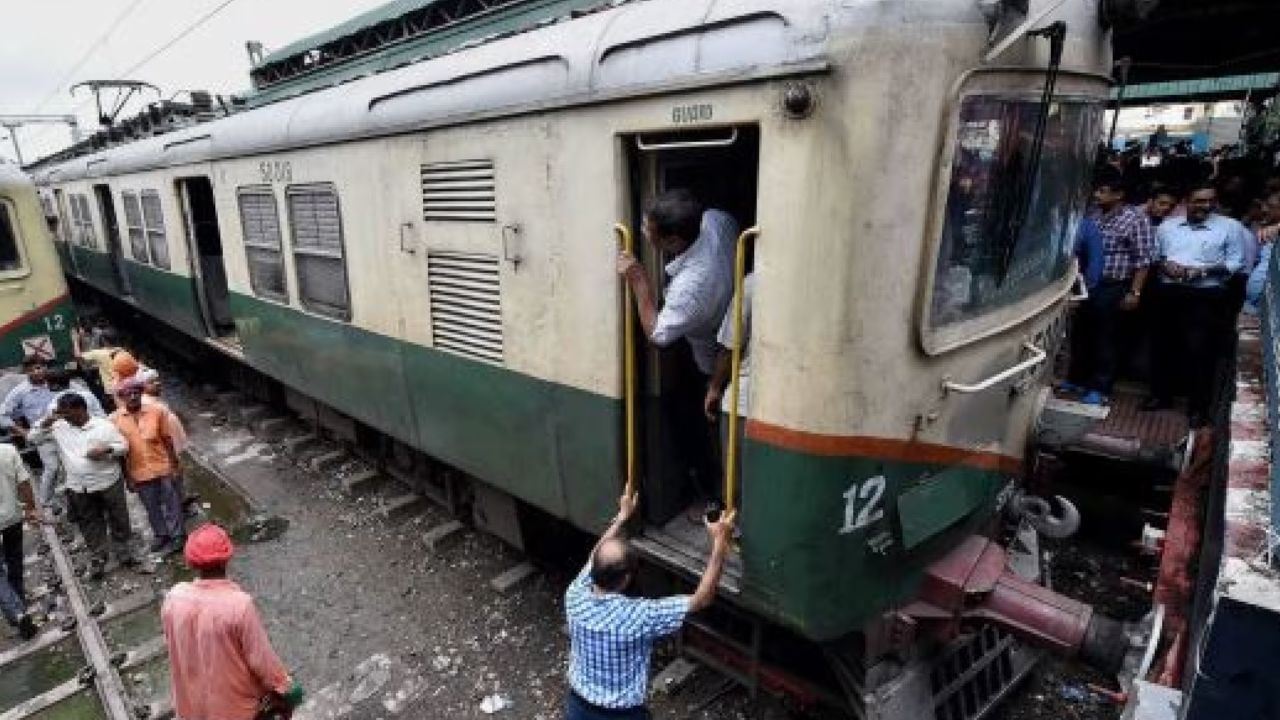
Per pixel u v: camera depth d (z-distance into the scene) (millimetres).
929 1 2246
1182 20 7715
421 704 3807
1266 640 1506
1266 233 5840
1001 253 2826
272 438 7559
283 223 5719
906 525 2738
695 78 2592
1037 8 2607
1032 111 2768
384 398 5047
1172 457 4508
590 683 2660
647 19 2875
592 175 3113
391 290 4625
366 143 4508
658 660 3947
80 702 3955
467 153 3754
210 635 2736
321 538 5480
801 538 2615
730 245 2955
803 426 2523
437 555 5133
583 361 3387
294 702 3004
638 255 3137
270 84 7492
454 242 3992
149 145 8328
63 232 13500
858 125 2250
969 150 2537
